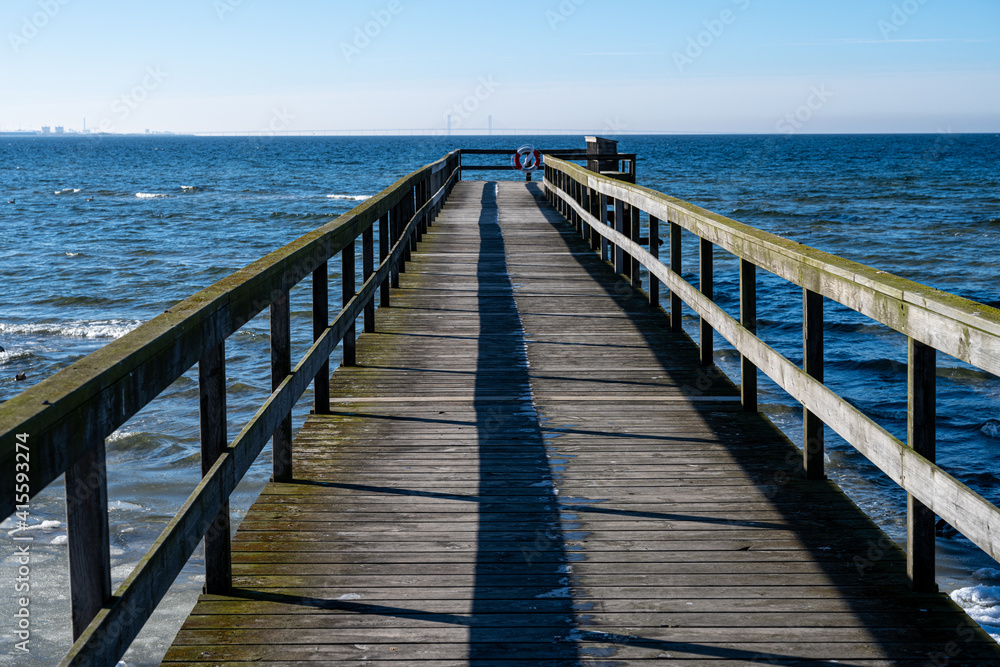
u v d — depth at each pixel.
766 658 2.51
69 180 72.19
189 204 48.38
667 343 6.59
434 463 4.16
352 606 2.81
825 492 3.77
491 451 4.32
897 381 12.84
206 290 2.79
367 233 6.72
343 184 66.38
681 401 5.16
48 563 6.84
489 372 5.80
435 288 8.80
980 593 6.45
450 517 3.53
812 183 60.84
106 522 1.91
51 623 5.85
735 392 5.33
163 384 2.23
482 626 2.69
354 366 5.95
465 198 19.02
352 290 5.81
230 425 10.79
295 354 14.31
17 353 15.22
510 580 2.99
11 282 23.03
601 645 2.58
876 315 2.89
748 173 72.56
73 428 1.71
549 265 10.19
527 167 24.09
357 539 3.31
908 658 2.50
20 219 40.06
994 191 53.53
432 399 5.20
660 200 6.61
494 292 8.60
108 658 1.85
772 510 3.58
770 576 3.02
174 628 5.79
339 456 4.25
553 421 4.80
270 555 3.18
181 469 9.13
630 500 3.70
